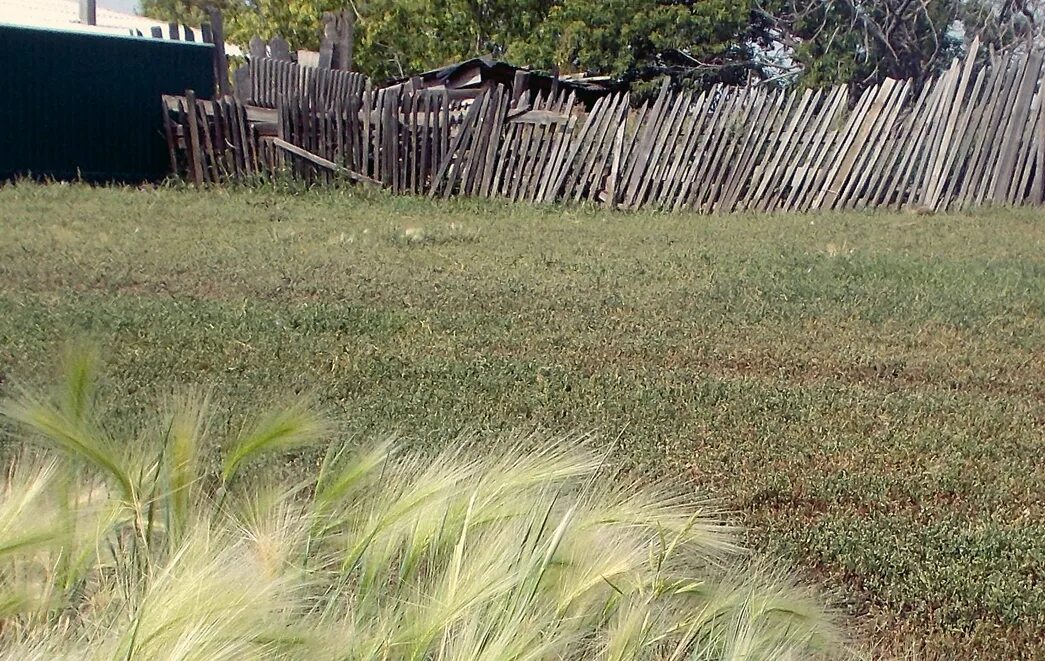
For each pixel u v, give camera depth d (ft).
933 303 24.30
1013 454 15.55
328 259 27.99
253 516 9.00
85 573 8.30
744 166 42.11
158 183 45.91
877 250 31.55
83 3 58.39
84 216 34.17
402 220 36.78
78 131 45.32
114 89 46.03
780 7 84.99
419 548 8.20
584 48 88.63
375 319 21.38
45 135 44.45
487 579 7.51
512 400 16.62
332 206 40.01
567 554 8.42
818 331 21.86
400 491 8.95
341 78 49.93
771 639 8.46
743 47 89.76
